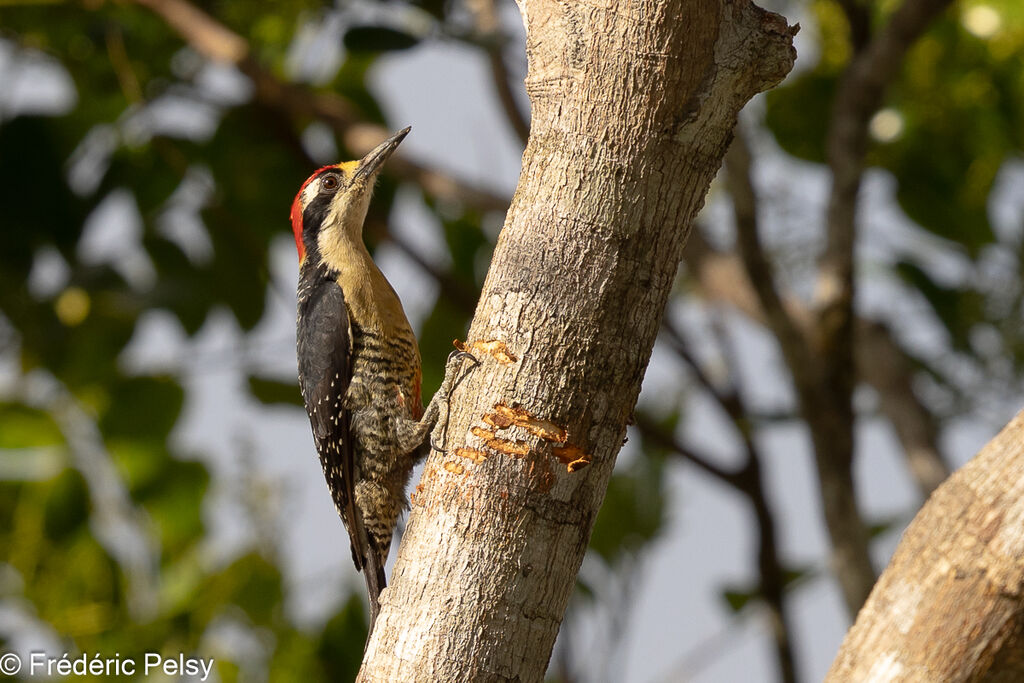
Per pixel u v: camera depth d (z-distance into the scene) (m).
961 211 12.27
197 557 11.56
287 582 11.52
